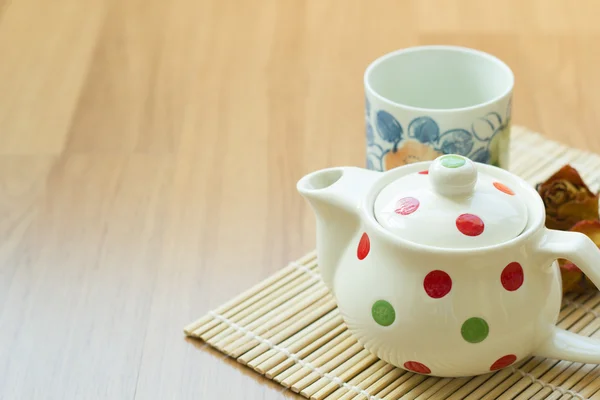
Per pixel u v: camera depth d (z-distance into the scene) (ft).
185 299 3.04
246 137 3.56
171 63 3.86
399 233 2.68
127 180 3.41
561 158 3.43
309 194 2.79
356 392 2.79
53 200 3.34
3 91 3.76
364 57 3.85
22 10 4.20
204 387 2.83
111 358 2.90
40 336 2.96
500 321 2.69
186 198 3.34
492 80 3.13
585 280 2.98
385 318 2.71
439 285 2.66
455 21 4.00
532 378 2.81
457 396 2.77
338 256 2.82
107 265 3.14
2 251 3.19
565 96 3.67
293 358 2.87
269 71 3.82
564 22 3.98
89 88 3.77
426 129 3.01
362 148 3.50
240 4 4.21
